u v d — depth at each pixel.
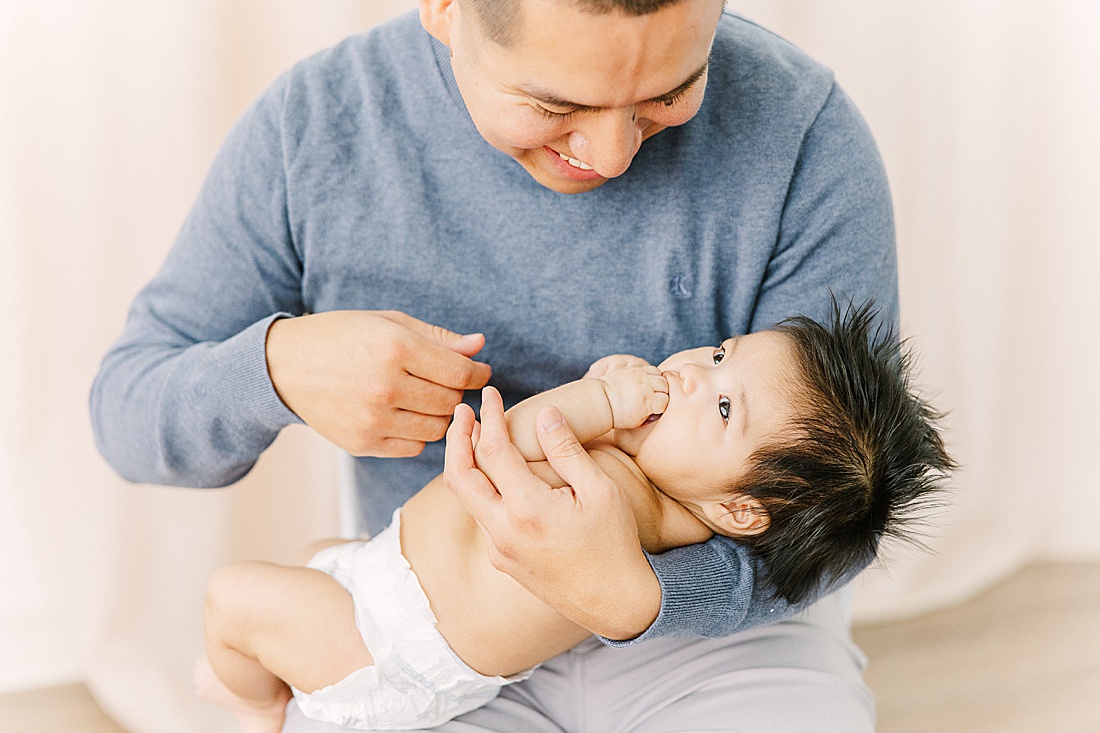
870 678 2.00
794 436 1.01
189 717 1.83
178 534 1.82
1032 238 2.09
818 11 1.85
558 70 0.78
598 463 1.03
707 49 0.81
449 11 0.91
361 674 1.03
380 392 0.97
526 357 1.14
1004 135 2.00
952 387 2.13
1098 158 2.05
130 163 1.66
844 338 1.04
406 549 1.04
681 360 1.08
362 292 1.14
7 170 1.63
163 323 1.17
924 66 1.92
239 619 1.07
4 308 1.70
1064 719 1.89
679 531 1.06
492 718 1.09
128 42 1.61
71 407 1.76
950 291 2.07
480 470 0.93
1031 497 2.26
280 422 1.06
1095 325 2.16
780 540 1.02
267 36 1.66
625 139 0.85
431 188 1.09
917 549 2.13
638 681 1.11
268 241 1.14
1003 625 2.13
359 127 1.10
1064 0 1.96
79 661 1.86
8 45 1.58
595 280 1.11
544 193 1.07
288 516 1.90
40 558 1.82
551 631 1.02
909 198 1.99
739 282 1.12
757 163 1.09
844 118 1.13
